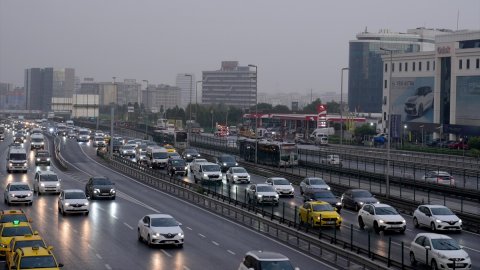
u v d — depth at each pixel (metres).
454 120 162.25
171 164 98.25
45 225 51.94
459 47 171.88
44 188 71.69
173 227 44.22
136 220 55.69
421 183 81.19
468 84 158.50
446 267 35.22
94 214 58.81
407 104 180.00
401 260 37.41
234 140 159.00
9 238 37.88
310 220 51.38
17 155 97.31
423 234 38.06
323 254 41.91
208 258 40.12
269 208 63.00
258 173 100.50
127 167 101.25
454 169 93.56
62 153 138.50
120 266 37.44
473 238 49.41
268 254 30.45
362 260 35.56
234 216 59.34
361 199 62.81
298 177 88.69
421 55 175.00
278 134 199.25
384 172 96.75
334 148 150.38
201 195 66.81
